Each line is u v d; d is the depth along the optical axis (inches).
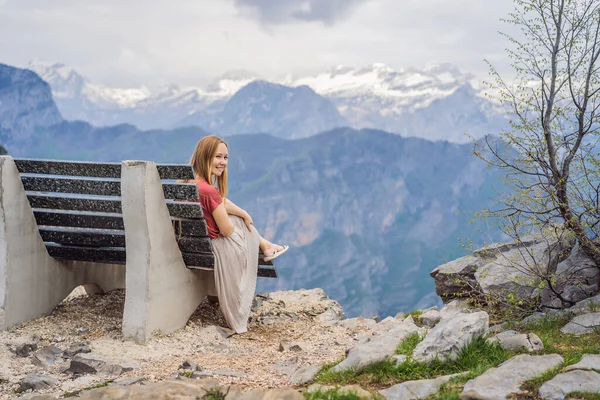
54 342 235.0
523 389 161.6
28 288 254.5
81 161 239.6
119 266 297.4
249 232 268.8
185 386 170.1
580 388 157.9
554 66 246.7
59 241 259.4
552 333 220.8
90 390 171.6
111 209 244.1
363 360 186.2
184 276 255.0
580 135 245.0
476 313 204.8
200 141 265.9
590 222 248.2
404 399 162.7
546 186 247.9
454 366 184.7
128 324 234.1
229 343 246.1
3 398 183.3
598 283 259.3
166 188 238.1
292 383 185.2
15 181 246.5
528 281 253.0
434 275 304.3
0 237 243.9
